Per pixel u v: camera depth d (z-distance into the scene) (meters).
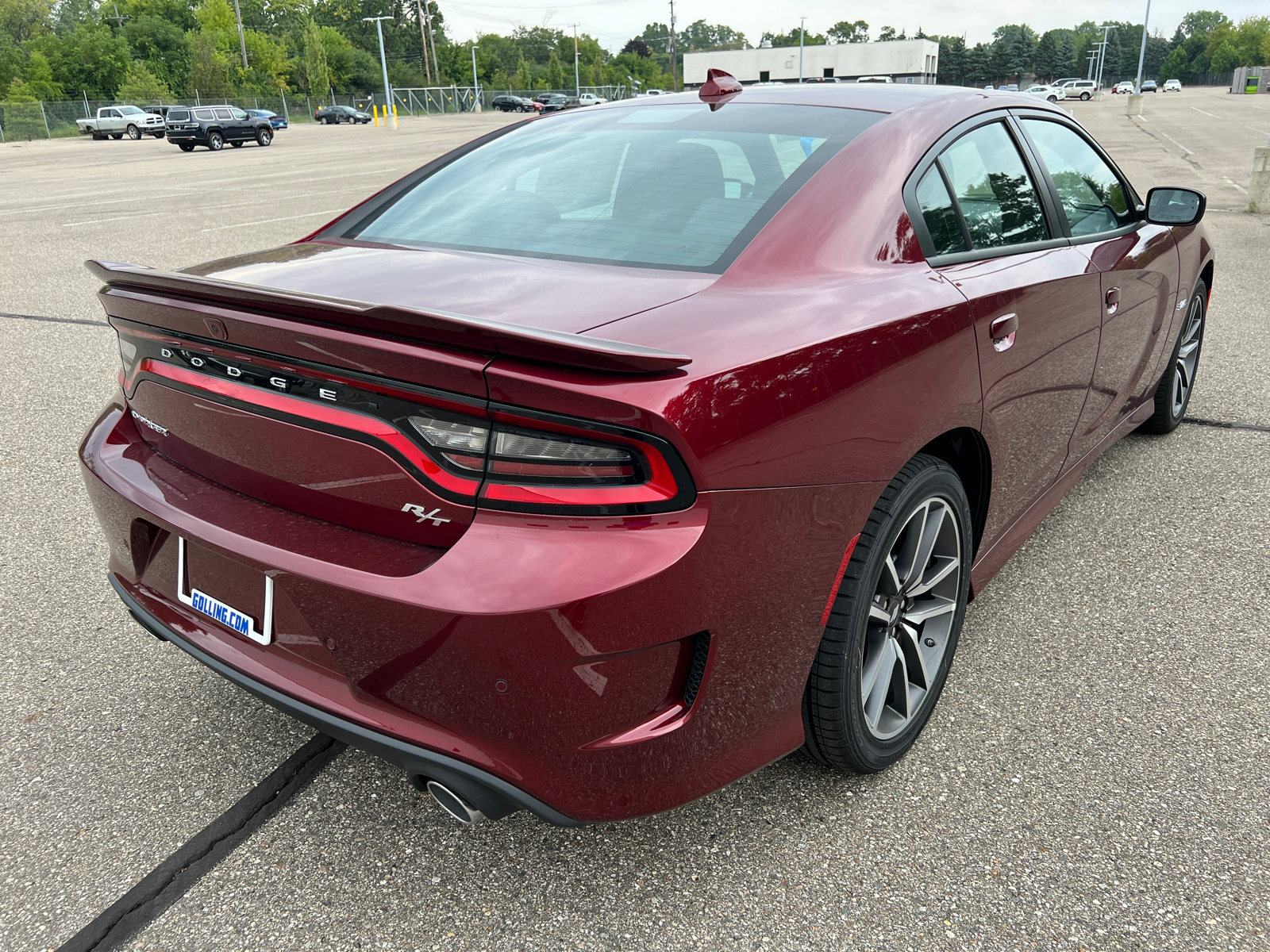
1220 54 141.25
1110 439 3.37
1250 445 4.20
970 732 2.30
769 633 1.66
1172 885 1.83
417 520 1.52
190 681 2.54
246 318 1.57
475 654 1.45
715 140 2.26
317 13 107.56
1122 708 2.39
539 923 1.76
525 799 1.54
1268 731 2.29
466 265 1.91
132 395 1.98
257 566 1.62
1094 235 2.92
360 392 1.51
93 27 80.69
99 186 18.30
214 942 1.72
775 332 1.63
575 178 2.24
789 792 2.09
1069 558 3.20
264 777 2.16
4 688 2.50
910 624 2.14
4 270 8.94
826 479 1.66
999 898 1.80
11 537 3.39
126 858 1.92
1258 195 11.73
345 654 1.57
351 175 19.42
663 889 1.83
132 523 1.93
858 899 1.80
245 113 34.72
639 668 1.50
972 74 152.62
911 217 2.07
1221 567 3.12
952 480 2.07
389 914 1.78
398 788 2.12
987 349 2.08
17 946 1.71
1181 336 4.02
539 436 1.41
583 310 1.64
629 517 1.44
